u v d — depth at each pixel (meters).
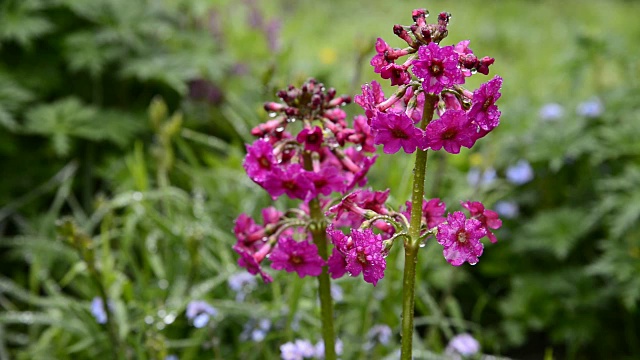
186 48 1.19
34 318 0.83
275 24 1.34
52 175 1.08
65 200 1.11
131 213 0.91
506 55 2.21
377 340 0.82
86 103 1.18
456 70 0.57
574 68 1.19
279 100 0.86
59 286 1.00
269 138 0.64
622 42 1.18
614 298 0.96
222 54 1.21
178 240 0.86
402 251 0.85
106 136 1.06
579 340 0.95
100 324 0.82
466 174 1.12
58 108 1.06
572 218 0.98
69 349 0.81
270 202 0.92
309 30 2.26
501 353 1.01
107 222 0.89
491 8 2.76
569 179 1.09
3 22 1.05
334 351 0.68
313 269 0.64
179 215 0.94
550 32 2.46
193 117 1.16
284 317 0.82
